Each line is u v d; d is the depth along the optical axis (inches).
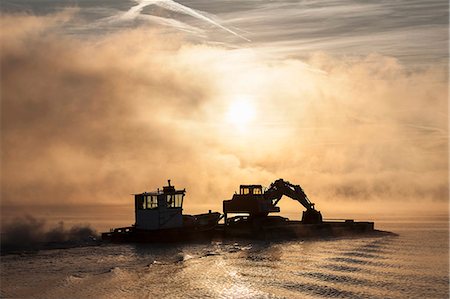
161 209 5022.1
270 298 3228.3
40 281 3459.6
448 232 6717.5
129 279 3563.0
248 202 5433.1
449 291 3459.6
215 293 3289.9
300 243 5236.2
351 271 3978.8
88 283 3437.5
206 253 4562.0
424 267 4170.8
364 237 5846.5
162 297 3198.8
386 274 3897.6
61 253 4377.5
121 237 5029.5
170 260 4210.1
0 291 3245.6
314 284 3548.2
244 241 5246.1
